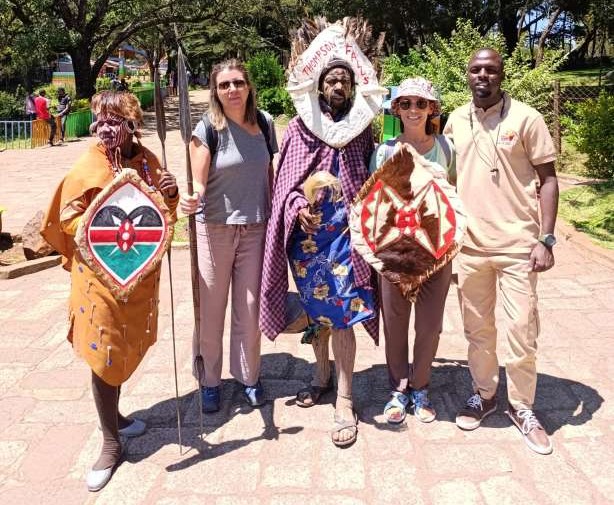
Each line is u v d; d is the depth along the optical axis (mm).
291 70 3484
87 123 22938
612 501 2910
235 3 26750
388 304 3475
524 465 3186
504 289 3311
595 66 31281
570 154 11547
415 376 3633
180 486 3092
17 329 5156
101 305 2951
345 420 3443
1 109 24359
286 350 4676
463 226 3254
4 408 3885
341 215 3373
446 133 3477
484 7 24375
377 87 3363
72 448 3453
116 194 2932
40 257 7059
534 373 3389
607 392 3930
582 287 5859
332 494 3002
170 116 25891
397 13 24062
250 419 3703
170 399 3959
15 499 3037
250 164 3514
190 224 3260
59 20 24516
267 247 3463
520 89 11273
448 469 3168
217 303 3680
